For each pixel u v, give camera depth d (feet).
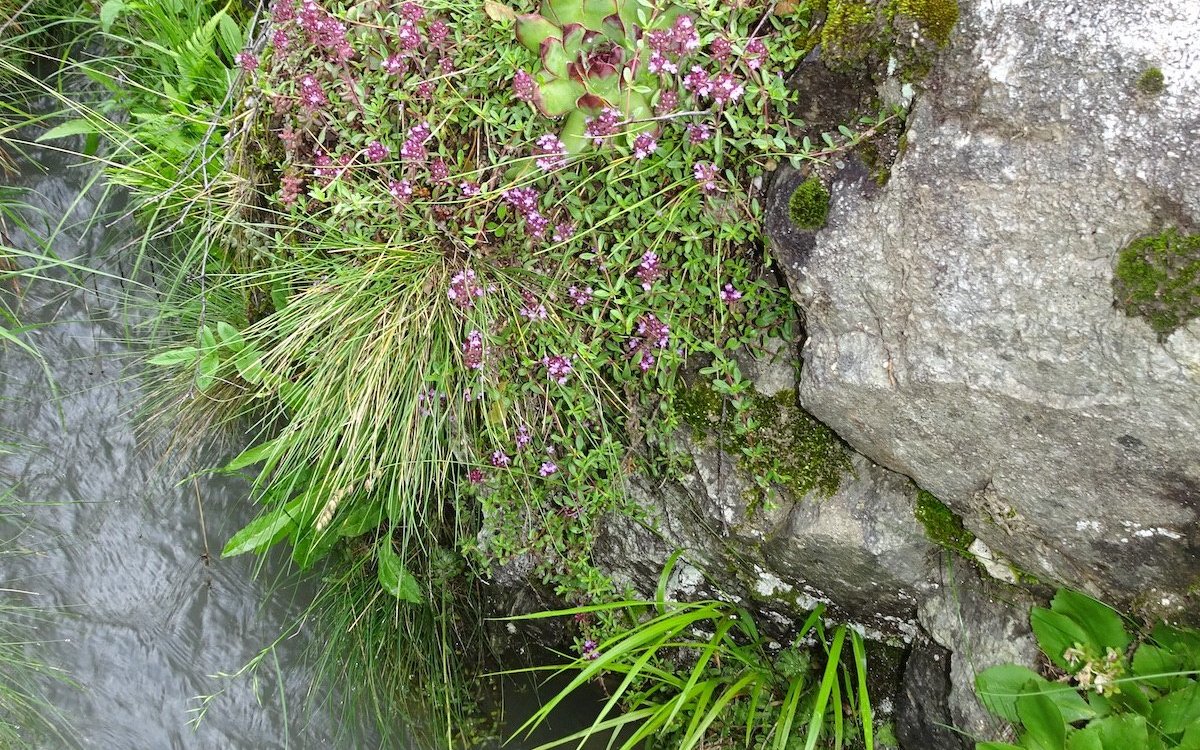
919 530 7.38
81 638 10.19
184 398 10.04
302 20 7.18
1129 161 5.38
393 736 10.12
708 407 8.02
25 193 10.86
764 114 6.68
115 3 9.18
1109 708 6.77
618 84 6.87
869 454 7.29
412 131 7.32
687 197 7.14
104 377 10.79
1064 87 5.52
